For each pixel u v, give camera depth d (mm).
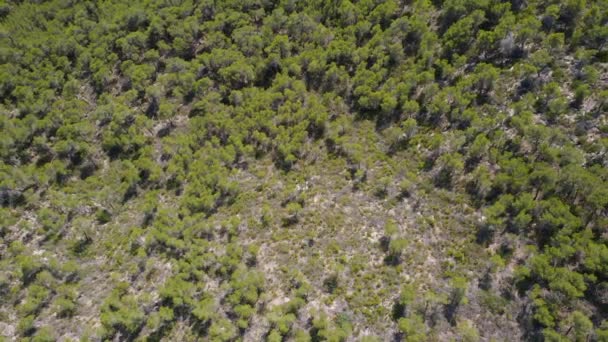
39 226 54906
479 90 52750
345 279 41688
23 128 64375
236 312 41000
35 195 58469
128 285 46188
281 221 48219
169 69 69812
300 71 64688
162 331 41500
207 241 47312
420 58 59406
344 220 46656
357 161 51062
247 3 76562
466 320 36844
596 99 45844
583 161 42188
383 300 39562
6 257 52094
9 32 85062
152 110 66938
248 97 62719
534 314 35781
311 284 41906
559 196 40969
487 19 59156
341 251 44031
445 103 51219
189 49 74688
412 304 38375
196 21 75000
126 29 79188
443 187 46562
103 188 58062
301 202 49594
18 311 46375
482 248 40875
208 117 60375
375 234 44719
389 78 58938
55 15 88188
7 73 72938
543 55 50438
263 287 42344
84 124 63656
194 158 57250
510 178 42562
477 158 47125
